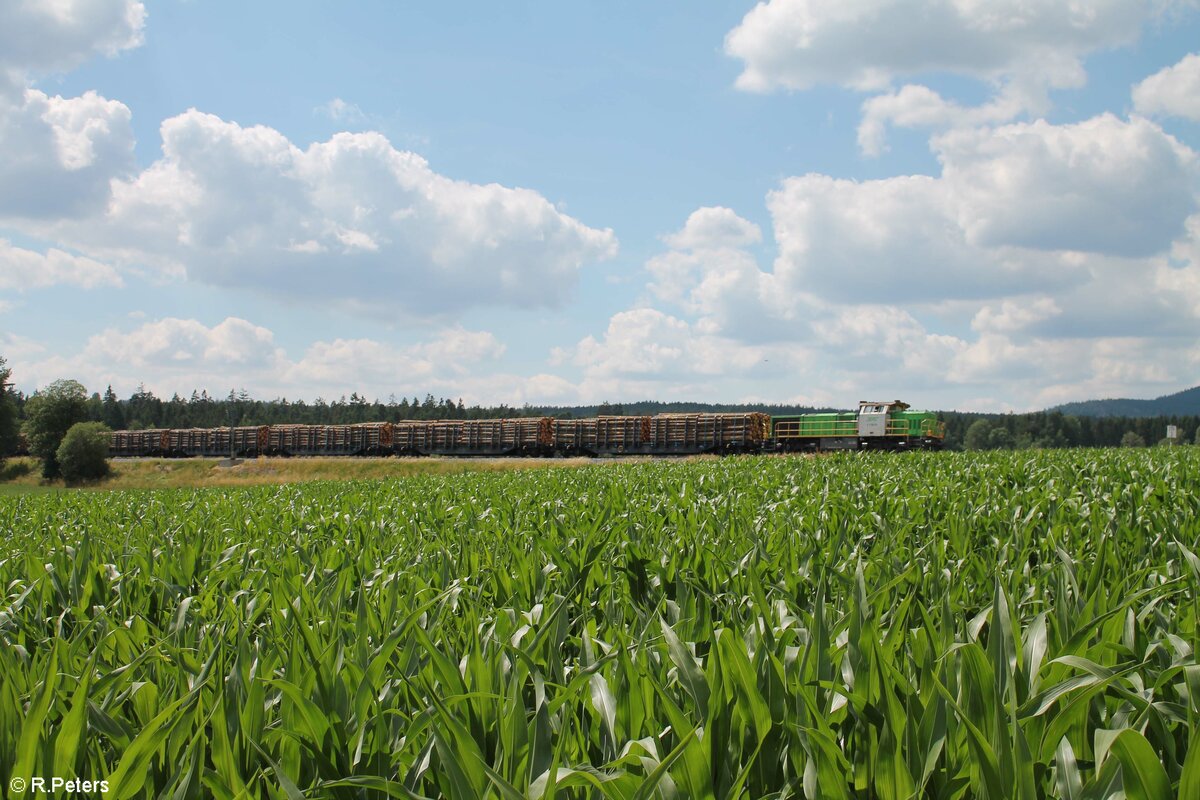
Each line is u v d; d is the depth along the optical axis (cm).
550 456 7175
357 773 272
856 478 1437
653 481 1677
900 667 311
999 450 2547
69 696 333
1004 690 262
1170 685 299
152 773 264
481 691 305
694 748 226
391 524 1038
